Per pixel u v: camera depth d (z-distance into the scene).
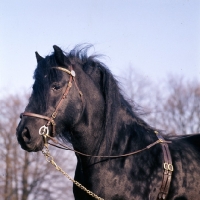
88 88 5.44
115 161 5.41
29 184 21.91
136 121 5.79
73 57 5.62
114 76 5.85
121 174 5.37
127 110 5.77
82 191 5.48
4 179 21.64
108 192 5.31
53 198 22.12
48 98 5.10
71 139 5.47
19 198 21.83
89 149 5.41
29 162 21.91
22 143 4.98
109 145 5.46
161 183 5.49
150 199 5.40
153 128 5.94
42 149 5.16
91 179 5.38
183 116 22.66
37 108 5.05
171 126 22.12
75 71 5.40
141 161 5.49
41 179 21.98
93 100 5.46
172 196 5.55
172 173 5.58
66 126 5.29
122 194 5.32
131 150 5.53
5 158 21.67
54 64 5.27
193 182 5.68
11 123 21.67
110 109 5.51
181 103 22.86
